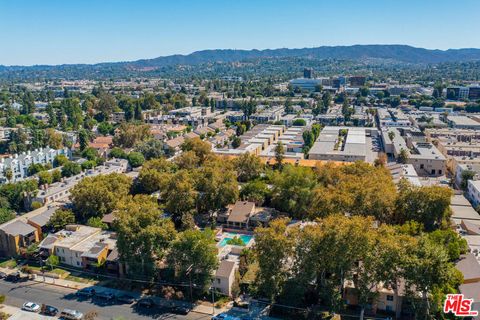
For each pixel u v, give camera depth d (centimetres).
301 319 8725
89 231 12306
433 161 19438
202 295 9719
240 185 16150
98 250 11044
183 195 13188
